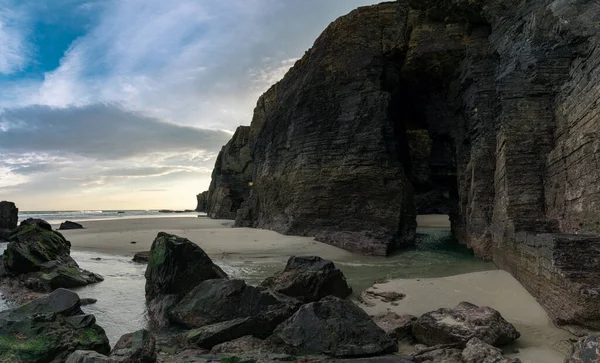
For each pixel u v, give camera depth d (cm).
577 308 721
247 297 939
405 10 2308
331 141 2397
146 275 1152
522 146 1296
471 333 699
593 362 510
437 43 1983
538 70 1316
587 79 1023
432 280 1237
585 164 958
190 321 929
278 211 2739
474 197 1725
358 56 2384
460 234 2316
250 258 1756
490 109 1709
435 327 745
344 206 2262
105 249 2095
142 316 1009
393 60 2345
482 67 1783
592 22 1091
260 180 3228
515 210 1241
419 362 641
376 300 1064
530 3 1469
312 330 748
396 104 2414
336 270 1151
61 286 1287
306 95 2592
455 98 2086
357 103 2323
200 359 686
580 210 985
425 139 4525
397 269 1532
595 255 781
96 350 720
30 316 729
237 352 738
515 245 1153
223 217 5466
